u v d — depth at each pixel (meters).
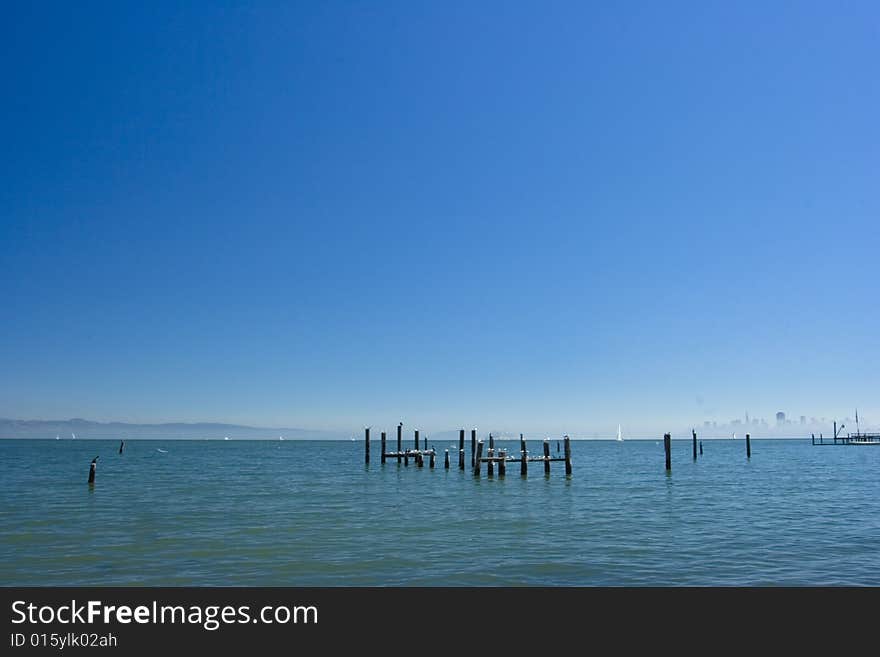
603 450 187.50
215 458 119.62
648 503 38.12
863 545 23.36
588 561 20.58
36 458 111.38
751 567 19.73
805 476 63.53
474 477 57.38
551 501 39.28
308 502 38.53
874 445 174.38
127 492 45.25
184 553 21.84
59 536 25.30
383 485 51.97
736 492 45.78
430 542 24.02
